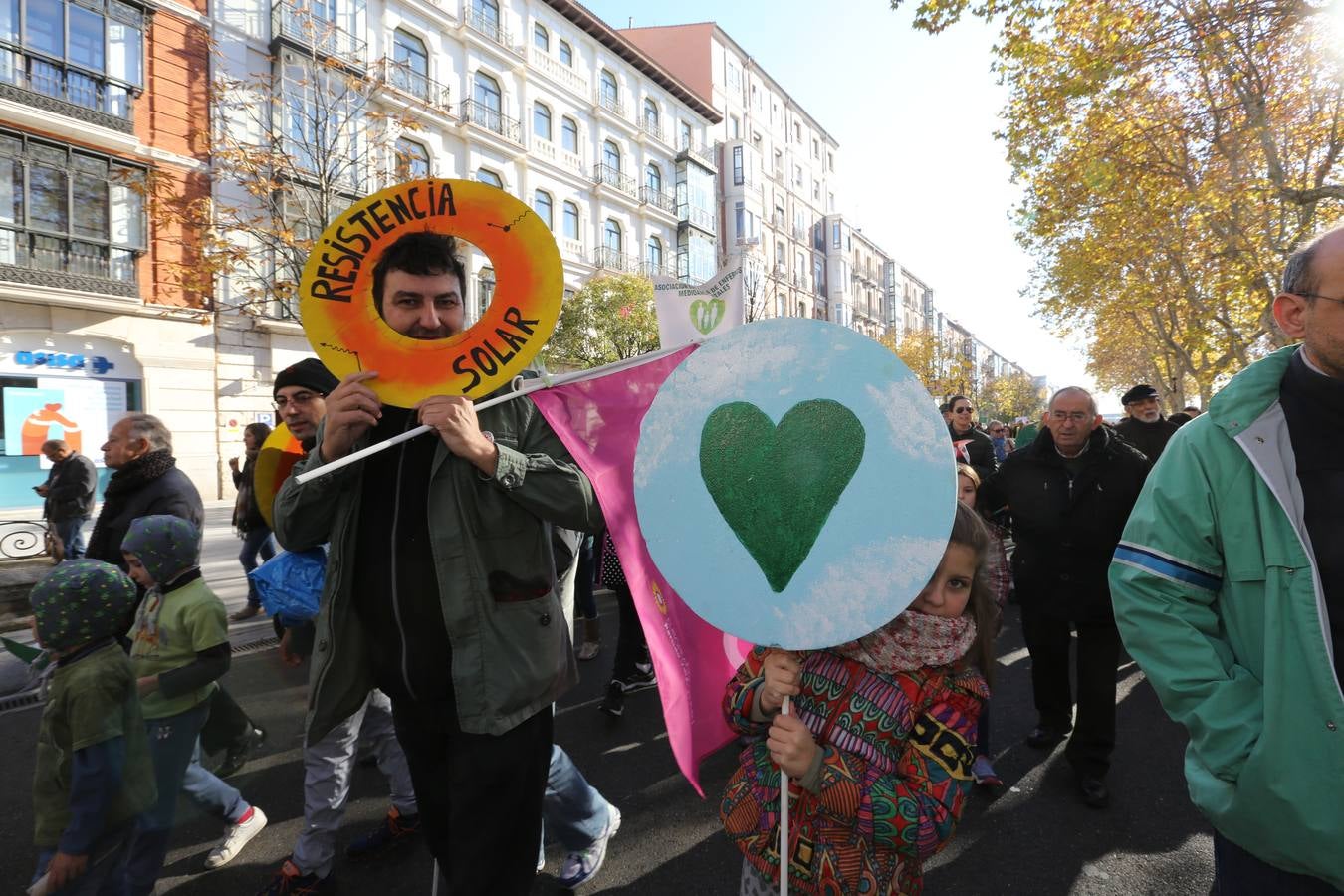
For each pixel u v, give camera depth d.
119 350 15.26
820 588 1.18
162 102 15.18
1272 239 10.02
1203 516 1.39
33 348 14.16
